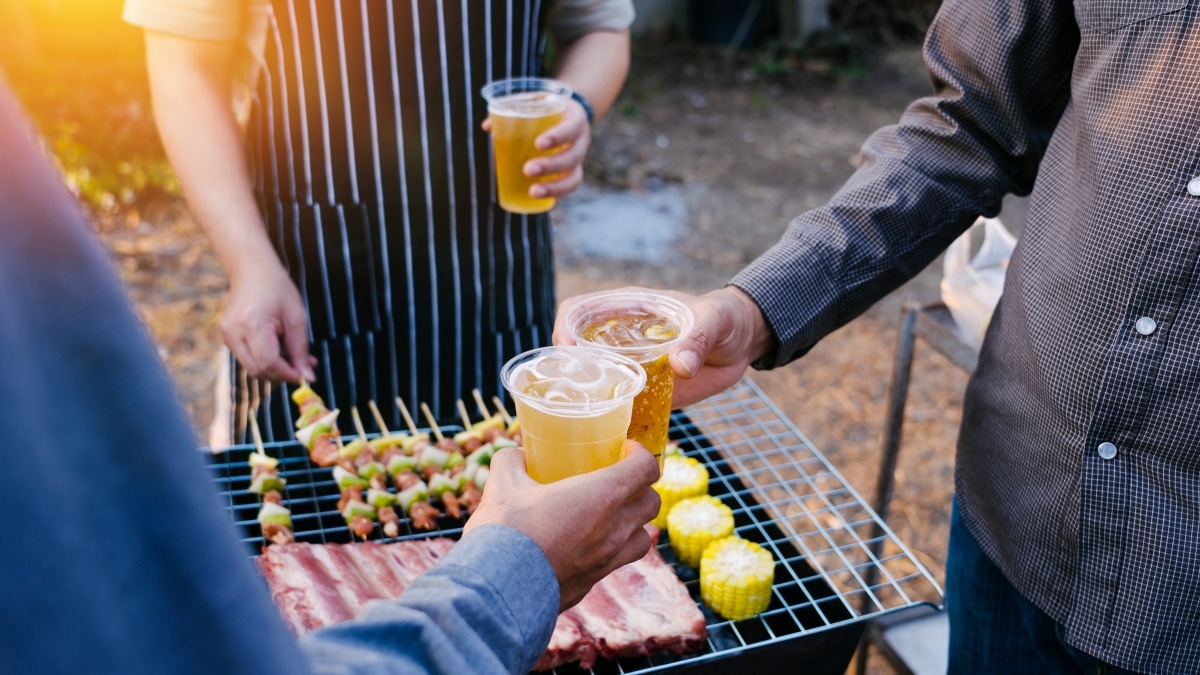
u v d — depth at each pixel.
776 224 6.38
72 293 0.46
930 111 1.73
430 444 2.11
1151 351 1.30
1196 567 1.34
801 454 4.08
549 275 2.75
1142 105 1.29
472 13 2.29
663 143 7.66
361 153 2.35
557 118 2.22
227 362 2.60
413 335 2.56
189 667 0.50
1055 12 1.54
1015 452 1.55
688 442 2.28
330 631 0.72
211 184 2.15
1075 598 1.47
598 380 1.15
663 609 1.68
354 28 2.22
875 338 5.18
